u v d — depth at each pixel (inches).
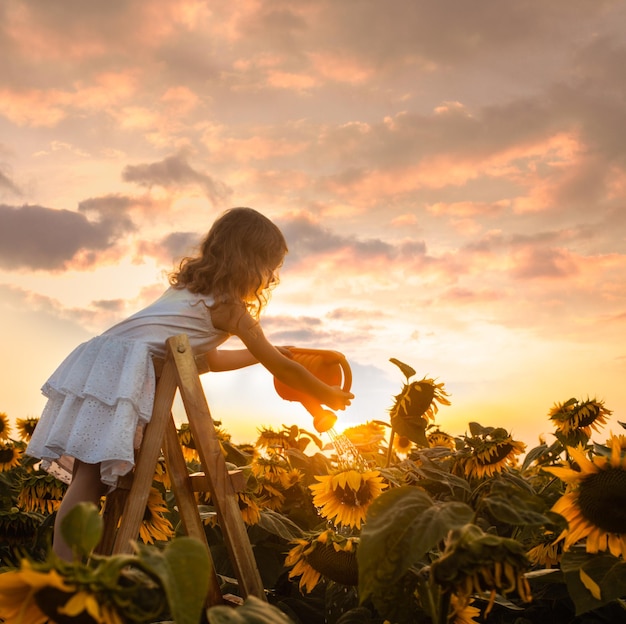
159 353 97.3
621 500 67.1
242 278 105.9
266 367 106.2
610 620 80.2
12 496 156.9
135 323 99.0
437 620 59.6
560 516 56.1
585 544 70.6
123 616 43.8
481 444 122.6
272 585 111.1
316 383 106.5
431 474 109.1
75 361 97.0
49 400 97.5
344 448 108.7
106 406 91.7
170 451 90.1
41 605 45.1
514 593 88.0
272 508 142.0
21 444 177.8
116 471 87.7
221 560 116.7
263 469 147.5
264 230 110.7
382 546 56.4
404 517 57.6
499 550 52.0
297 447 172.4
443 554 55.5
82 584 42.3
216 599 81.4
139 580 46.6
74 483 91.0
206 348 103.7
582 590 65.8
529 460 135.6
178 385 88.0
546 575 71.4
